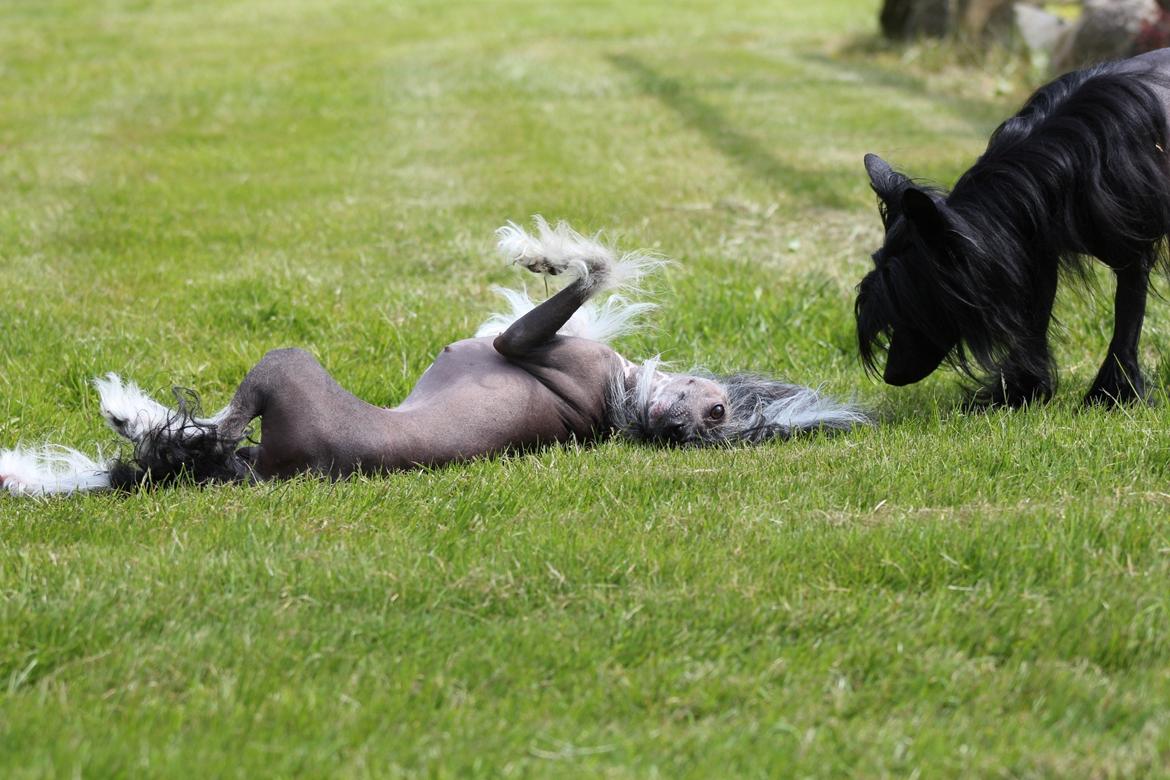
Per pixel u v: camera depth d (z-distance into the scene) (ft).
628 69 97.50
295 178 62.90
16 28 125.08
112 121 79.10
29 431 29.37
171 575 20.15
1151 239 27.78
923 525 21.67
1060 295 33.09
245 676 17.31
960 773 15.44
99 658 17.78
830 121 76.38
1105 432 26.71
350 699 16.83
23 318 37.47
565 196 57.57
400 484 24.71
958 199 27.22
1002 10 94.73
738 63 99.86
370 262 46.34
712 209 55.52
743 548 21.30
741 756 15.70
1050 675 17.29
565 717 16.60
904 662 17.88
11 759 15.24
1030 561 20.39
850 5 140.67
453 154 68.90
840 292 41.81
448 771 15.28
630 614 19.06
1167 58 29.43
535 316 27.35
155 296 40.96
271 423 25.52
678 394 28.60
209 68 100.89
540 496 24.32
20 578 20.02
